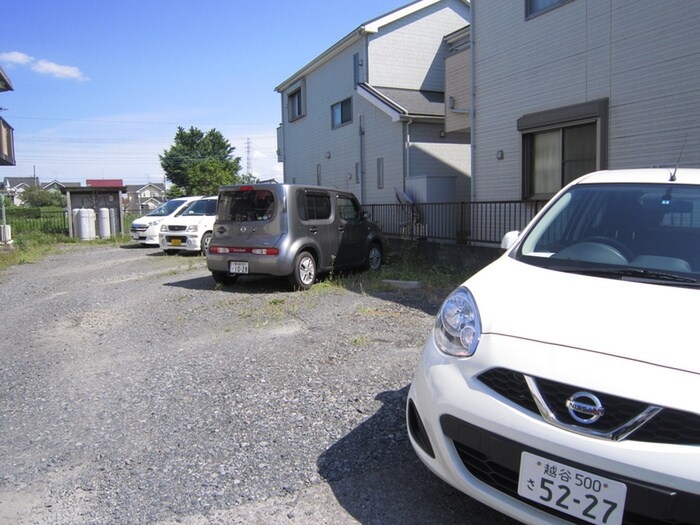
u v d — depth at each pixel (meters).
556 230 3.13
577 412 1.87
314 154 19.56
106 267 11.52
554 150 8.74
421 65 16.44
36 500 2.56
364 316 6.26
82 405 3.72
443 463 2.24
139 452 3.02
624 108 7.46
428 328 5.67
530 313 2.23
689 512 1.66
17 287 9.05
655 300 2.20
